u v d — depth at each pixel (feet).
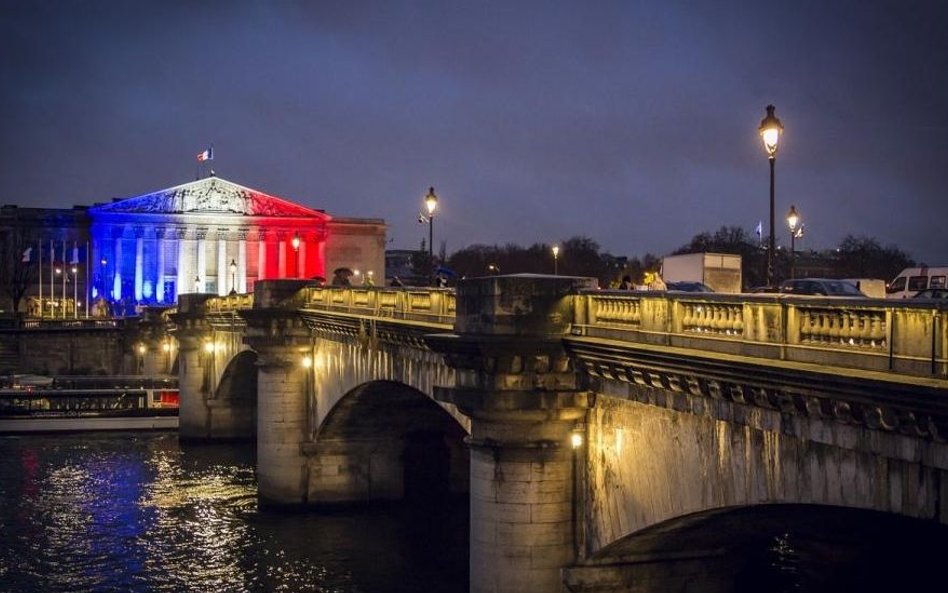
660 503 80.64
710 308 72.13
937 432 52.54
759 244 401.49
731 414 69.51
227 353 273.75
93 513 194.90
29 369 436.35
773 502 66.59
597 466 91.20
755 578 100.17
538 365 92.02
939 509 53.93
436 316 131.13
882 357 56.03
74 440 296.92
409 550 163.84
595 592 92.63
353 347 164.55
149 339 404.57
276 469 190.49
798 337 62.80
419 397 172.76
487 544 94.58
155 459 261.44
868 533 81.30
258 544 168.86
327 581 147.74
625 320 84.17
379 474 193.06
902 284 191.83
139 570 155.94
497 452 93.56
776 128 86.63
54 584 149.59
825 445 61.72
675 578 94.53
